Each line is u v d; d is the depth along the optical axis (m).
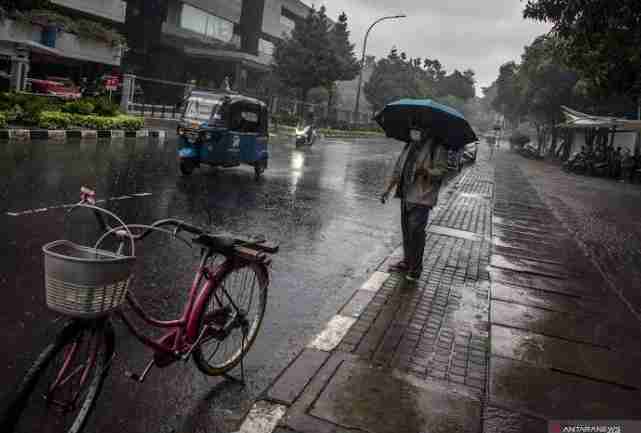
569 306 5.73
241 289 3.62
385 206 11.56
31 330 3.95
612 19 10.31
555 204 15.17
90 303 2.27
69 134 16.31
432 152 6.02
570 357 4.36
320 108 47.44
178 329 3.10
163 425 3.05
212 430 3.04
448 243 8.30
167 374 3.59
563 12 10.48
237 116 12.75
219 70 42.94
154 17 36.19
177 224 3.02
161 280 5.30
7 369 3.41
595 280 6.92
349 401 3.34
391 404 3.35
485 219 11.05
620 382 3.98
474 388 3.67
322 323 4.76
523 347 4.47
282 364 3.91
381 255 7.39
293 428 3.01
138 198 9.08
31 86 23.00
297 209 9.96
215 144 12.26
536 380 3.88
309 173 15.91
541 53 42.00
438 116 5.83
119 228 2.81
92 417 3.05
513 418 3.33
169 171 12.59
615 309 5.77
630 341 4.85
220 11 43.44
